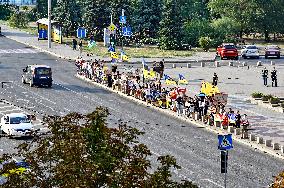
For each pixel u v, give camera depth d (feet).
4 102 581.12
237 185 363.15
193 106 526.98
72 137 198.39
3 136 452.76
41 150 201.05
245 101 595.88
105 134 196.75
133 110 561.84
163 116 540.93
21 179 194.49
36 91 639.35
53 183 193.67
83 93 635.66
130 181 186.29
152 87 593.83
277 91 646.33
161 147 439.63
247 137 463.83
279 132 484.74
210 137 472.03
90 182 184.14
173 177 373.40
